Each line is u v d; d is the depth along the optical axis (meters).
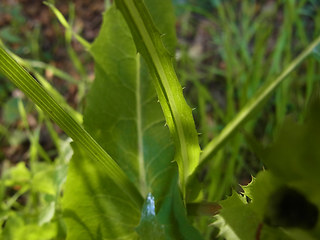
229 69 0.36
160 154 0.17
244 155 0.32
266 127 0.38
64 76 0.35
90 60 0.57
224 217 0.11
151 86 0.18
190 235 0.14
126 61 0.19
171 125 0.13
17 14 0.63
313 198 0.09
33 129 0.48
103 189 0.17
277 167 0.09
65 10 0.64
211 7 0.58
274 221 0.09
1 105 0.51
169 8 0.18
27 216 0.22
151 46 0.12
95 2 0.64
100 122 0.18
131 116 0.18
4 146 0.47
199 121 0.35
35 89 0.13
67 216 0.17
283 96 0.32
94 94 0.18
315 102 0.08
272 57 0.38
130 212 0.17
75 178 0.16
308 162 0.09
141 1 0.12
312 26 0.48
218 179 0.26
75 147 0.16
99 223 0.17
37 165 0.26
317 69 0.41
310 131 0.08
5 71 0.13
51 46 0.60
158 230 0.13
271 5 0.54
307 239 0.09
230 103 0.31
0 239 0.20
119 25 0.19
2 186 0.25
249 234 0.11
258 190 0.09
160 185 0.16
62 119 0.13
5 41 0.58
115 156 0.17
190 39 0.55
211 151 0.16
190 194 0.15
